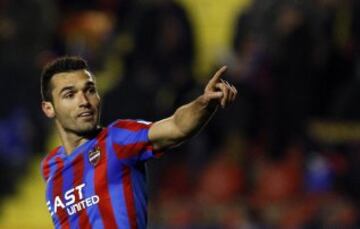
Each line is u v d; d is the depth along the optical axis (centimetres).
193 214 3969
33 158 4375
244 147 4078
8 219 4288
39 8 4472
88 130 1642
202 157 4075
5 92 4334
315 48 4109
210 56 4959
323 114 4191
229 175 4022
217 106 1517
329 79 4175
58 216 1666
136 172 1636
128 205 1620
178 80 4097
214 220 3953
